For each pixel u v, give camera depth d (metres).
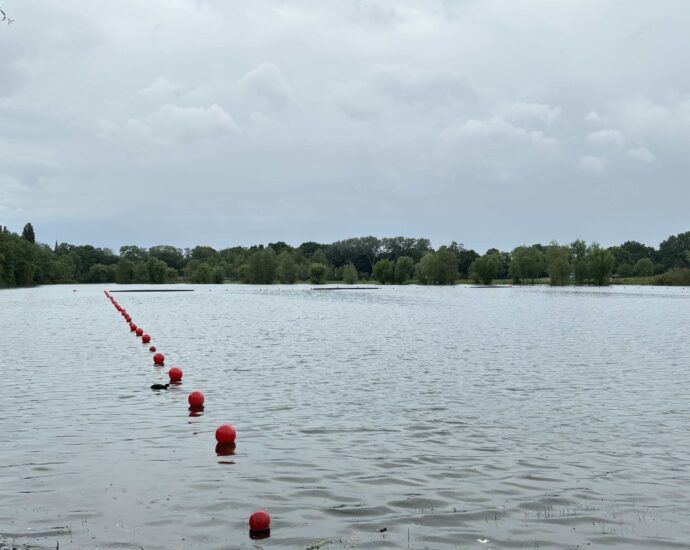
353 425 16.27
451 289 147.00
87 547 8.95
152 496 11.02
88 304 82.44
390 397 20.00
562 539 9.35
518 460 13.28
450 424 16.41
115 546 8.99
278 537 9.35
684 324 50.22
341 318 56.75
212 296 108.81
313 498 11.00
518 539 9.34
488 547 9.07
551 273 164.12
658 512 10.41
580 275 163.25
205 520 9.98
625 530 9.68
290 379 23.45
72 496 10.99
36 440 14.66
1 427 15.90
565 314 62.34
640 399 19.81
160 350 32.75
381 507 10.59
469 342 36.72
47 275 199.62
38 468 12.55
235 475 12.20
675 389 21.53
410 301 90.50
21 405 18.62
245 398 19.77
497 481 11.92
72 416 17.17
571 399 19.75
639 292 123.62
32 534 9.38
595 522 9.98
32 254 174.75
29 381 22.94
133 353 31.45
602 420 16.92
